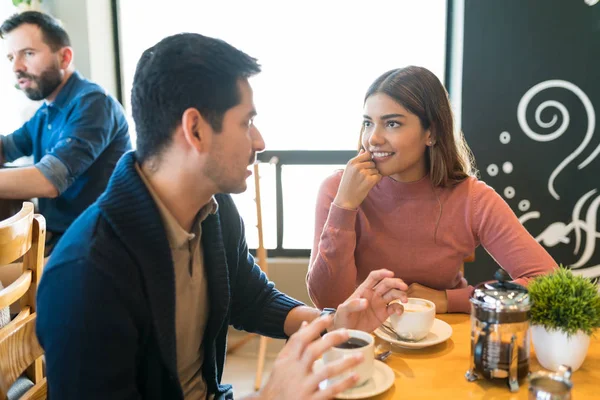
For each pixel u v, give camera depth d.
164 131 0.80
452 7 2.67
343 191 1.35
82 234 0.76
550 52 2.37
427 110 1.32
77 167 2.00
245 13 2.86
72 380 0.71
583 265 2.50
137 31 2.93
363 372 0.83
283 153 2.90
